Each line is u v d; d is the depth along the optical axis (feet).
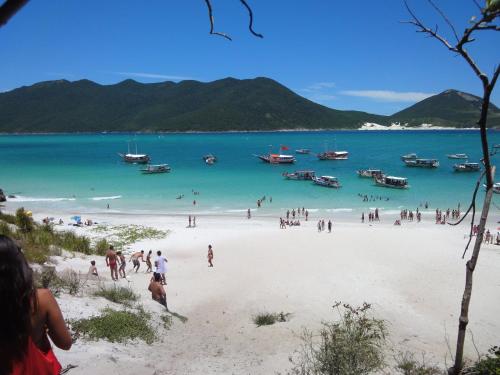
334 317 57.16
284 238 119.03
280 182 265.34
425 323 57.52
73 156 479.00
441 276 81.25
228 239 120.88
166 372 32.58
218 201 203.72
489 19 13.14
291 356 39.04
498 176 287.07
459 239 119.44
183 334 45.27
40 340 7.93
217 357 38.58
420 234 123.85
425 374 33.81
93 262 66.03
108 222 152.35
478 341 51.16
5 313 7.04
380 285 75.36
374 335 37.52
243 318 56.13
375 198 210.79
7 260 7.22
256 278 79.41
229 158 453.17
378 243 110.73
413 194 221.87
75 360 28.71
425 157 463.42
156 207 189.47
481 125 19.71
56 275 52.16
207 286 73.77
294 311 60.23
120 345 35.45
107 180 275.59
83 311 40.11
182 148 633.61
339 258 95.04
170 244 116.98
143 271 86.28
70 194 223.10
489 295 70.44
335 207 189.88
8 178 285.84
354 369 29.76
